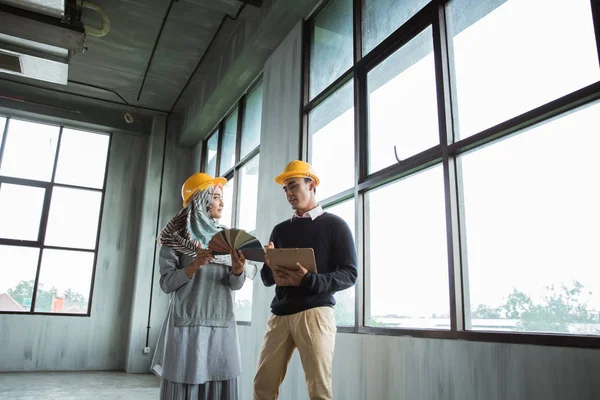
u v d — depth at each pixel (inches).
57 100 267.1
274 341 75.8
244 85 208.4
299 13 156.2
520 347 64.6
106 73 239.9
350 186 118.8
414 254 92.8
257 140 193.2
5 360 239.3
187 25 198.4
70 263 262.4
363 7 127.6
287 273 71.6
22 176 259.3
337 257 77.5
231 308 78.8
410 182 97.3
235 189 207.5
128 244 276.8
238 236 72.4
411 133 99.1
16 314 245.6
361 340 97.9
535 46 74.0
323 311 73.4
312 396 69.3
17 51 169.8
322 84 142.9
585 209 62.6
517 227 72.2
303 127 145.3
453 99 89.6
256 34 170.6
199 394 74.5
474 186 81.6
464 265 80.5
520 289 69.9
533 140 71.9
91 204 273.9
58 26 164.1
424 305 88.0
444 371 76.2
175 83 248.8
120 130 283.3
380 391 90.1
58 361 249.6
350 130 122.3
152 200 273.0
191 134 267.1
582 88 63.7
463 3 91.4
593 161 62.6
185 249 78.5
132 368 248.5
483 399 68.9
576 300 61.9
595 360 55.4
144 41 211.2
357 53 124.3
